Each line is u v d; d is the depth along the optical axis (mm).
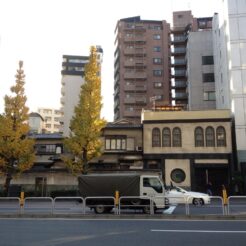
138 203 17109
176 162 35125
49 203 22250
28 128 31188
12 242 8961
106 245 8492
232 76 37219
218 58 46281
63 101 75562
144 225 12102
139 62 73875
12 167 30656
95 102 31141
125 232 10508
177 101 67562
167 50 74750
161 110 37719
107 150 37156
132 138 37406
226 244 8531
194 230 10797
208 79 51719
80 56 79062
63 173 34062
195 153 35000
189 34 53969
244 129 35469
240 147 35062
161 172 33125
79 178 18547
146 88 72812
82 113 30906
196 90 51750
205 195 22531
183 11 74312
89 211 18031
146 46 74812
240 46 37844
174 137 35781
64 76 77188
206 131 35438
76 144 30219
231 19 38750
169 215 14250
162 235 9906
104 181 18062
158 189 17703
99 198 16656
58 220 13977
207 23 73062
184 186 34406
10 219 14406
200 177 35000
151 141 35906
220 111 35812
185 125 35812
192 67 52625
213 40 50562
